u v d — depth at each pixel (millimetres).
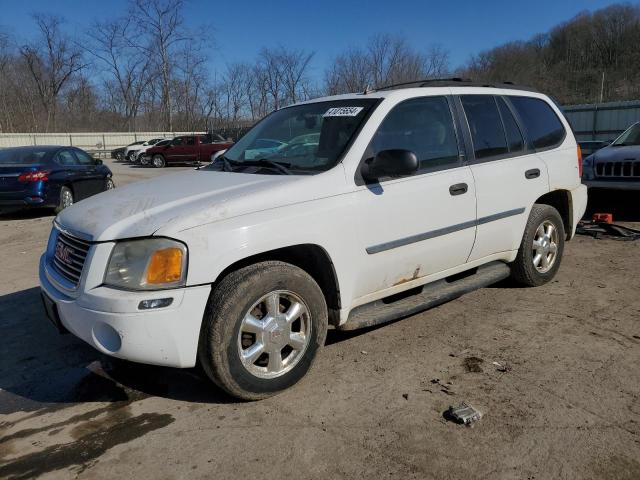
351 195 3602
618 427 3014
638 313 4660
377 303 4008
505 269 4898
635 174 8203
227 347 3137
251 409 3293
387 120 3934
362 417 3172
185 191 3533
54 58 54188
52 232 3768
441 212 4098
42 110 55344
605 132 23219
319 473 2701
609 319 4543
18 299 5555
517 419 3109
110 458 2867
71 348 4277
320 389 3502
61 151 11984
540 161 5031
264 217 3236
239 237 3131
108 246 3084
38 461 2859
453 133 4352
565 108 24188
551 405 3246
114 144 45906
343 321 3688
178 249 2996
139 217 3178
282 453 2861
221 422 3164
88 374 3826
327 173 3574
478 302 5016
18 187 10633
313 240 3402
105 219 3254
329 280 3605
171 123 52500
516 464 2730
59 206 11273
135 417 3254
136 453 2900
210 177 3904
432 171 4102
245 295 3148
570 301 4984
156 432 3088
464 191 4258
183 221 3047
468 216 4312
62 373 3857
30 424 3215
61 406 3412
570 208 5531
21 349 4285
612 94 44250
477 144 4508
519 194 4781
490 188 4480
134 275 3006
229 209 3172
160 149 30500
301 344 3459
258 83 42281
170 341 3025
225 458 2836
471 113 4551
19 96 54625
